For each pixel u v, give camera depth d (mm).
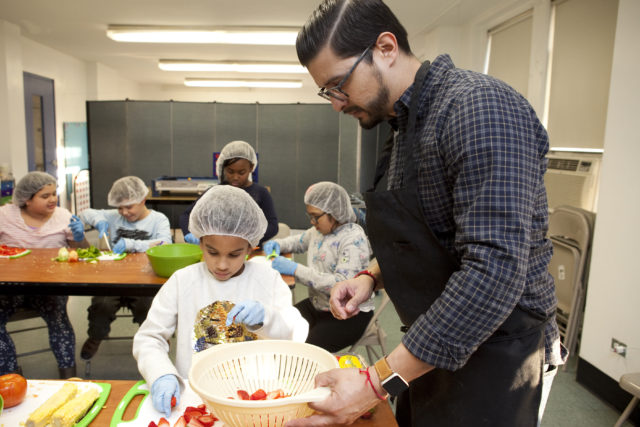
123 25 5184
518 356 915
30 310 2328
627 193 2225
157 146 6391
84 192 6793
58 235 2738
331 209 2129
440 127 860
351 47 895
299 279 2119
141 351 1157
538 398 972
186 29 5180
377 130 6387
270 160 6508
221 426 908
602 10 2875
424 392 1026
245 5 4348
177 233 6336
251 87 10586
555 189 3188
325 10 911
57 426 902
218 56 6973
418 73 927
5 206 2701
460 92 841
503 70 4219
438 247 924
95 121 6379
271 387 975
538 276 917
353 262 2082
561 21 3291
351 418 812
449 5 4133
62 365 2396
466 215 797
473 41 4574
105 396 1010
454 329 783
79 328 3240
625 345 2250
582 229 2771
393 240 992
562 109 3283
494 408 924
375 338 2137
